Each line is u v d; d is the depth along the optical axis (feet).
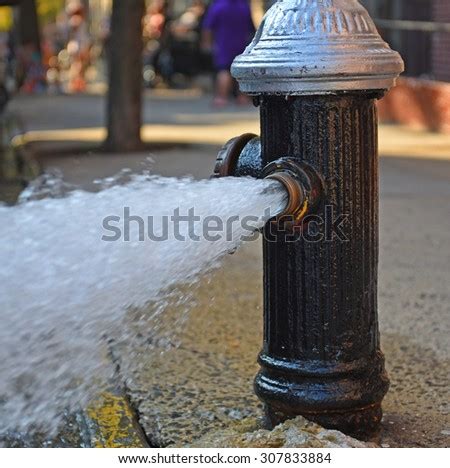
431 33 46.03
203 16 76.89
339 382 11.48
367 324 11.64
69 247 9.88
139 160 36.52
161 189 10.54
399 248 22.97
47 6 112.78
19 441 12.98
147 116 54.49
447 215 26.73
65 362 10.22
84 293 9.87
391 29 48.32
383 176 33.09
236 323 17.38
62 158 37.58
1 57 75.31
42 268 9.73
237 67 11.29
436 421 12.94
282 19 11.12
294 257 11.39
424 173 33.60
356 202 11.29
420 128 45.09
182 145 40.75
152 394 14.12
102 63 98.12
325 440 11.15
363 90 11.02
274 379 11.75
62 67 98.27
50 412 12.98
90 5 122.72
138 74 39.11
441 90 42.96
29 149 38.96
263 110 11.37
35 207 10.07
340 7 11.07
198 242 10.32
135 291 10.17
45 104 66.28
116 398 13.92
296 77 10.80
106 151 39.27
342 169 11.15
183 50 77.92
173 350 15.83
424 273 20.68
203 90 76.02
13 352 9.82
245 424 12.71
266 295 11.80
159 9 82.23
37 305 9.71
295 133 11.09
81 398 13.66
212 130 46.91
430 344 16.14
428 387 14.21
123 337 13.12
